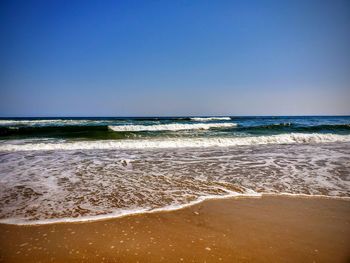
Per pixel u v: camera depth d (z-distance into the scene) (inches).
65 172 218.4
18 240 98.3
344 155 310.3
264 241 99.0
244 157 296.5
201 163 260.4
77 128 624.4
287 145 416.5
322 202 145.5
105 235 103.5
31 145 370.6
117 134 539.8
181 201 145.6
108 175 208.1
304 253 90.4
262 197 153.8
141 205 138.4
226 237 102.3
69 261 85.2
